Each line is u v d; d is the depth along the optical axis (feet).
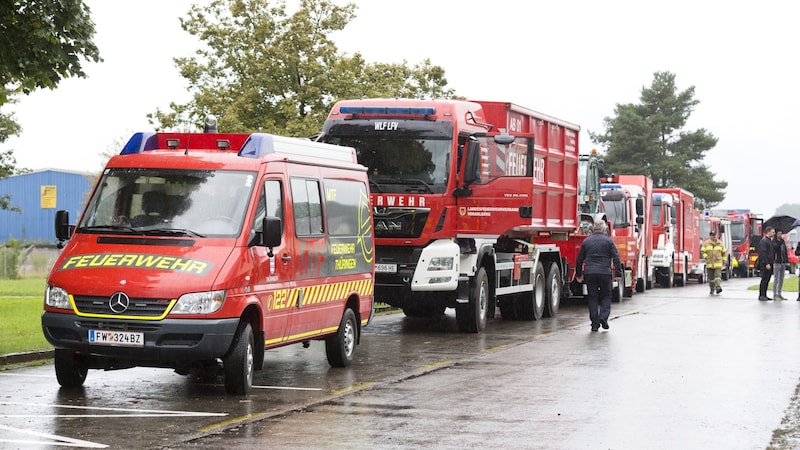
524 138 66.18
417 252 61.21
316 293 43.29
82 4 50.19
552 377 43.83
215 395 38.24
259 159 40.11
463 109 63.31
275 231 37.99
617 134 267.59
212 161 39.91
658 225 132.16
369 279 49.19
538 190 72.43
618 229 102.42
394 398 37.91
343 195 46.62
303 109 98.48
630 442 30.25
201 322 35.94
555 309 79.41
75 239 38.68
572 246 88.74
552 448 29.27
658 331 65.72
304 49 97.71
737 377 44.29
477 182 61.41
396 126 61.87
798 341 59.47
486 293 65.67
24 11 48.85
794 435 31.55
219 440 29.86
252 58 98.48
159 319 35.83
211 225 38.27
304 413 34.53
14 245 152.97
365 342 58.29
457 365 47.80
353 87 99.25
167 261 36.83
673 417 34.50
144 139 41.34
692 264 150.30
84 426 31.81
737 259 205.46
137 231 38.27
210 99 96.02
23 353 47.47
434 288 60.95
